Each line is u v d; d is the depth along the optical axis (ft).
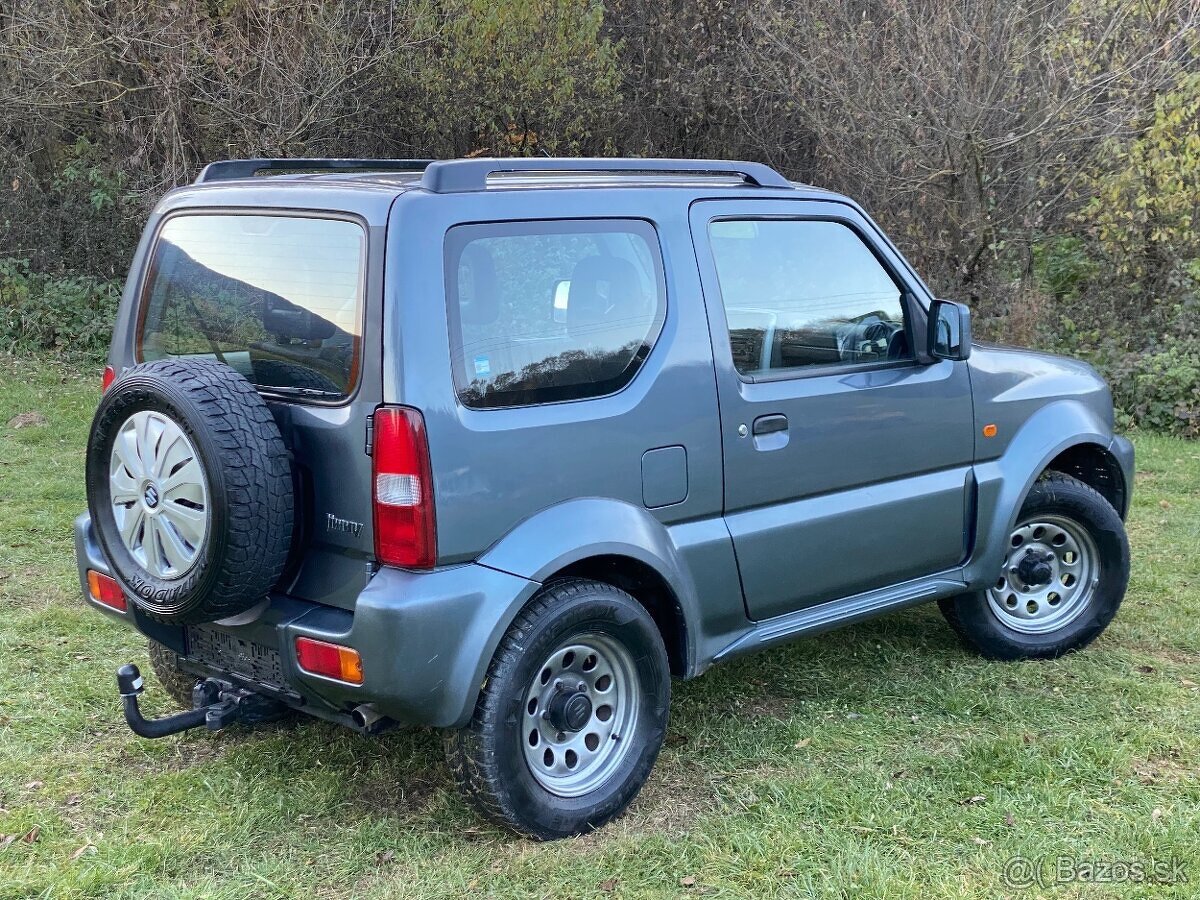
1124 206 35.09
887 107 36.11
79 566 12.43
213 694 11.64
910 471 14.25
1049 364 16.19
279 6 36.86
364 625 9.98
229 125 38.22
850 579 13.79
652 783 12.46
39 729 13.25
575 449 11.05
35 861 10.66
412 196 10.37
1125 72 33.65
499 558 10.50
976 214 35.78
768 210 13.15
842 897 10.30
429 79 38.55
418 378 10.03
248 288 11.33
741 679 15.25
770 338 12.98
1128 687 14.94
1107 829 11.44
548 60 39.19
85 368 35.65
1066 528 16.12
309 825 11.48
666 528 11.95
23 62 37.37
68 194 39.88
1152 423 31.99
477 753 10.60
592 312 11.37
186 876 10.55
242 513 9.89
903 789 12.23
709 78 43.29
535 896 10.31
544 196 11.23
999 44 34.60
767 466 12.72
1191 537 21.74
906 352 14.42
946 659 16.03
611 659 11.64
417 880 10.53
